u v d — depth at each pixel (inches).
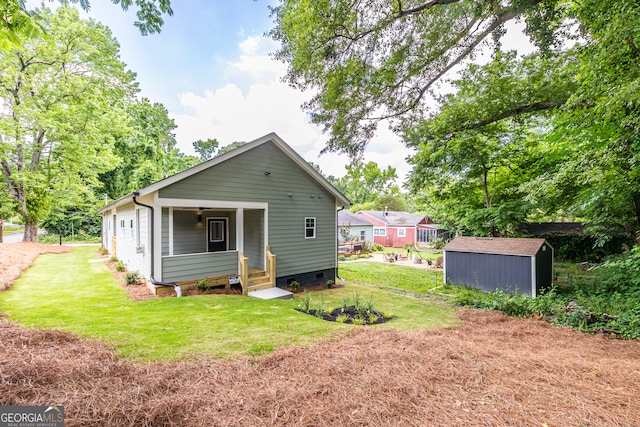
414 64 250.4
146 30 165.0
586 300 272.5
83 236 1010.7
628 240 438.9
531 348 157.8
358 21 213.0
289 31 230.2
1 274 306.3
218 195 309.7
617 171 218.4
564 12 209.3
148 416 76.0
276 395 91.0
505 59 304.8
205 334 157.3
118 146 874.8
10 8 113.7
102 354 114.7
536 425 79.7
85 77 617.6
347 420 80.0
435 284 418.9
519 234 474.6
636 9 157.6
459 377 107.0
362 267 577.9
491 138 410.9
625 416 84.8
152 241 275.6
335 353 127.4
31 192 652.7
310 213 397.4
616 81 183.8
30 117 554.6
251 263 371.2
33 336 121.7
